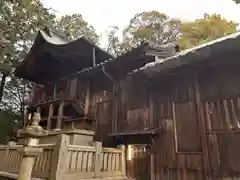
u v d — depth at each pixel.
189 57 4.61
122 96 7.62
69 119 9.15
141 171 5.98
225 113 4.54
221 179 4.28
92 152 5.54
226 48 4.14
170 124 5.53
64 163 4.80
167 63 4.99
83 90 9.57
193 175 4.74
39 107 10.91
